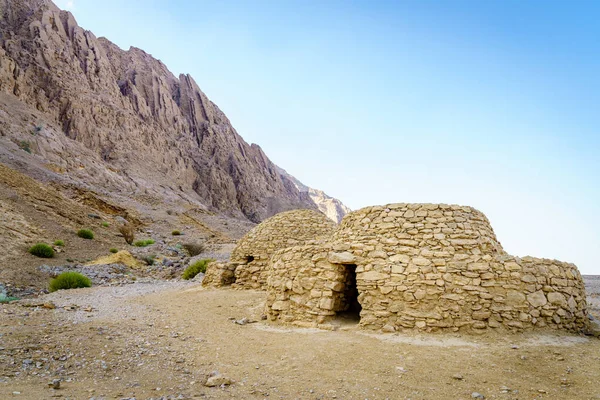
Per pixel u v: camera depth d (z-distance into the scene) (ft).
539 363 25.02
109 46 420.36
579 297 34.81
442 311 31.78
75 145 252.01
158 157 339.57
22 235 91.04
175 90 466.70
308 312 37.11
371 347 28.50
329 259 37.63
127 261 96.68
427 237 37.14
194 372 24.86
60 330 31.63
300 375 23.93
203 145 434.30
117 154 292.20
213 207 357.41
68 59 314.35
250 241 65.05
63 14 352.28
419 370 24.12
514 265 32.55
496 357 25.99
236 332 35.58
